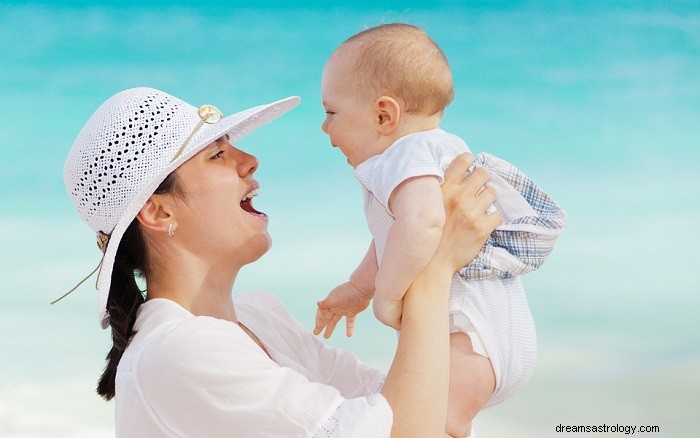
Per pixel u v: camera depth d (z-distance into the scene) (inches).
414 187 145.9
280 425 137.1
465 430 152.9
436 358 141.8
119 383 147.3
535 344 160.9
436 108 164.1
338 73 168.1
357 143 167.2
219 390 138.8
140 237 159.5
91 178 156.1
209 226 158.4
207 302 161.9
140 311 156.9
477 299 155.3
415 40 164.2
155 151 155.3
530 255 157.8
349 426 135.4
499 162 160.2
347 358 186.5
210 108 161.2
